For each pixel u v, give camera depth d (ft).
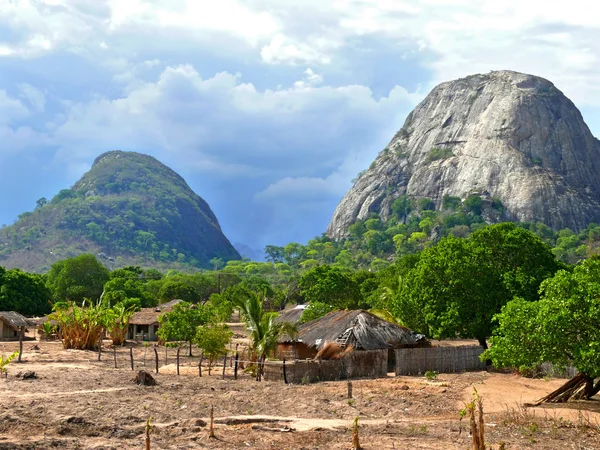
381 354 147.54
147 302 392.06
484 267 161.99
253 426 80.38
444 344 241.35
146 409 90.79
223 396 106.42
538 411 96.37
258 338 146.72
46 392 104.83
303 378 133.80
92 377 126.82
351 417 91.86
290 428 79.77
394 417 93.15
